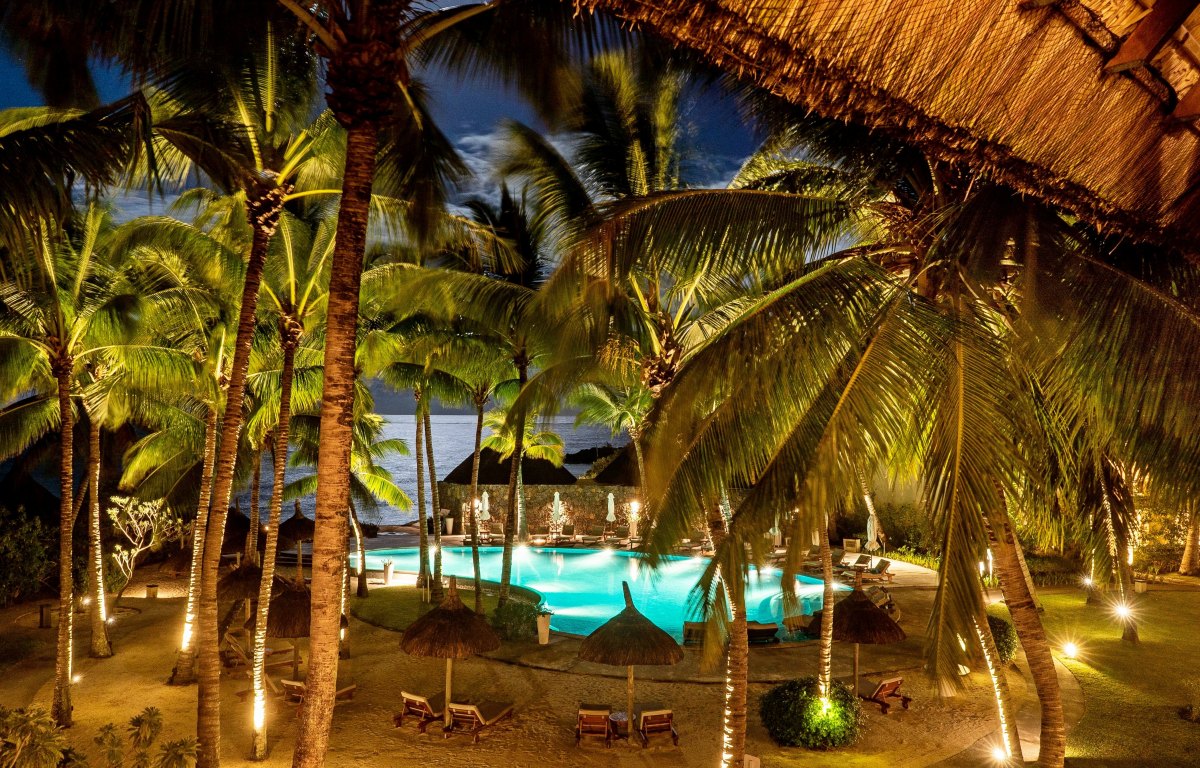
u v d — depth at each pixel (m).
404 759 11.56
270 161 11.68
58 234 7.80
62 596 12.96
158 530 24.73
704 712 13.42
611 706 13.66
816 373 7.29
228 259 14.77
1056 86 3.33
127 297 13.93
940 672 5.59
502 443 34.31
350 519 23.91
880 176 9.64
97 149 7.64
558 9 8.16
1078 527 12.30
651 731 12.30
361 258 7.23
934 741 12.16
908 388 6.48
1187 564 26.00
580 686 14.73
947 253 7.18
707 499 7.66
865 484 6.48
